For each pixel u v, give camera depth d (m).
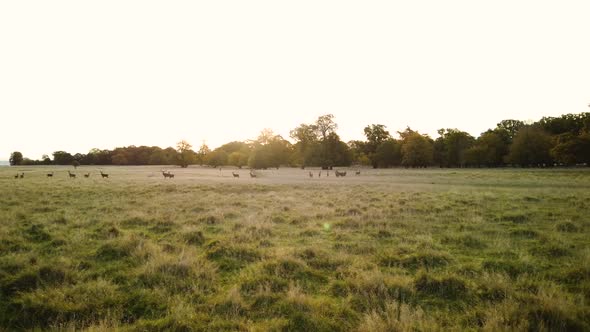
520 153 87.69
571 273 6.90
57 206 17.03
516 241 9.91
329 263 7.75
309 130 112.31
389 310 5.26
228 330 4.82
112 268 7.39
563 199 19.45
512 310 5.11
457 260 7.91
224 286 6.54
